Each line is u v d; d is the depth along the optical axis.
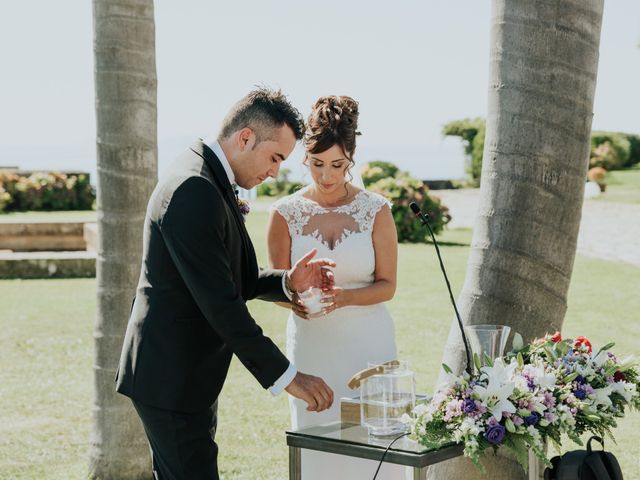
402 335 9.51
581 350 3.10
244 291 3.38
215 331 3.11
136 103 4.87
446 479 3.73
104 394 5.01
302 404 3.94
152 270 3.10
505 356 3.20
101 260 4.97
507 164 3.65
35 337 9.83
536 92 3.58
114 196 4.90
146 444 5.06
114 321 4.95
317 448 2.97
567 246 3.67
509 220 3.66
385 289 3.92
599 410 2.92
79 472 5.32
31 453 5.77
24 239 16.94
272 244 4.01
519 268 3.65
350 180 4.05
